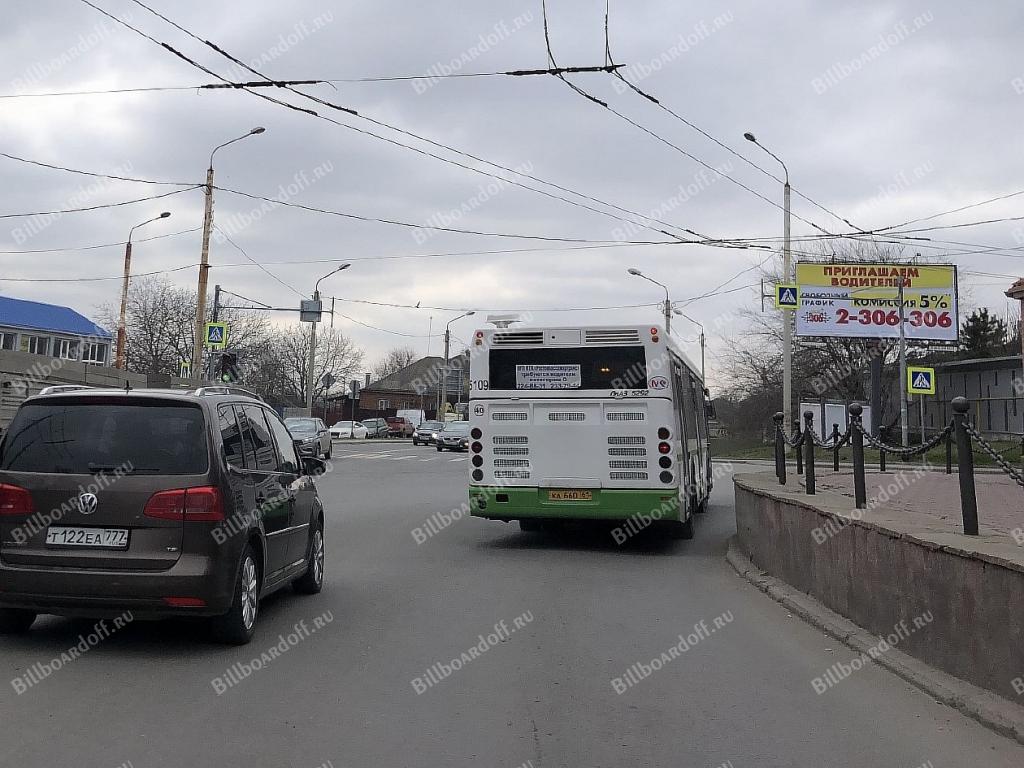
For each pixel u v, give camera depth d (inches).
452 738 180.7
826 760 171.0
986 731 187.6
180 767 162.1
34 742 173.5
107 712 192.7
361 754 170.7
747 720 194.9
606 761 169.5
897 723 193.2
